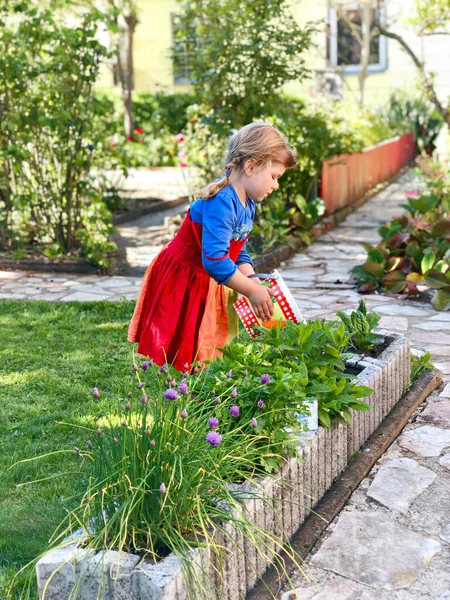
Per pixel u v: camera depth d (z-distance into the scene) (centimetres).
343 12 1814
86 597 231
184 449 253
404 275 689
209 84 949
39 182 819
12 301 659
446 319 607
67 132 786
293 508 295
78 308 638
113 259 788
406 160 1825
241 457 267
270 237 867
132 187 1376
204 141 1012
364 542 293
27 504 323
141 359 505
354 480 335
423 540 294
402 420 398
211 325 356
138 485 239
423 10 1252
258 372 307
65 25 834
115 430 278
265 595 261
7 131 805
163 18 1933
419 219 833
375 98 1945
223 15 935
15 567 278
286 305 337
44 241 855
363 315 422
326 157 1085
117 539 238
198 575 230
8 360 508
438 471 350
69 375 478
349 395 328
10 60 765
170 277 351
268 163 316
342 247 921
